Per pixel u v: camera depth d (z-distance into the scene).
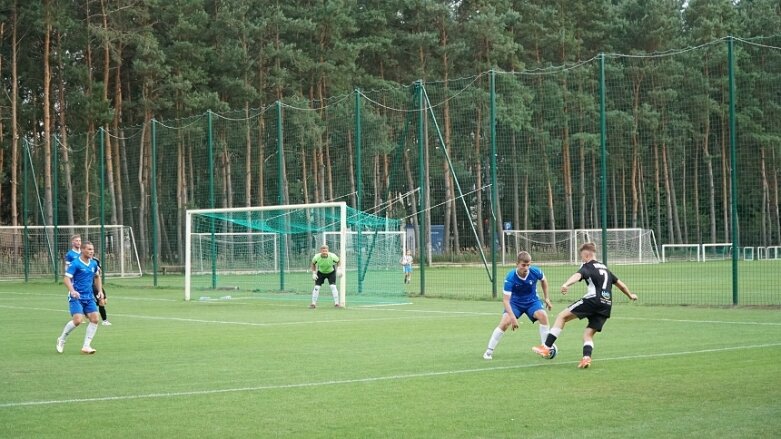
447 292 35.03
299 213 39.97
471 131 62.78
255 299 32.53
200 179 62.75
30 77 61.09
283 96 64.06
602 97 27.39
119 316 24.64
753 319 21.81
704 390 11.40
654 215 73.06
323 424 9.54
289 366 13.92
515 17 66.12
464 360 14.48
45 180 54.75
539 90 63.97
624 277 45.50
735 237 25.86
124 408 10.49
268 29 61.75
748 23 69.19
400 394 11.30
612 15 74.31
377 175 57.81
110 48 58.56
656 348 15.85
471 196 65.44
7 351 16.34
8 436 9.03
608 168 71.38
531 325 20.61
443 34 66.44
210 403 10.77
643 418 9.73
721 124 66.19
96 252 53.97
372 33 66.81
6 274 50.19
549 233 63.78
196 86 62.94
